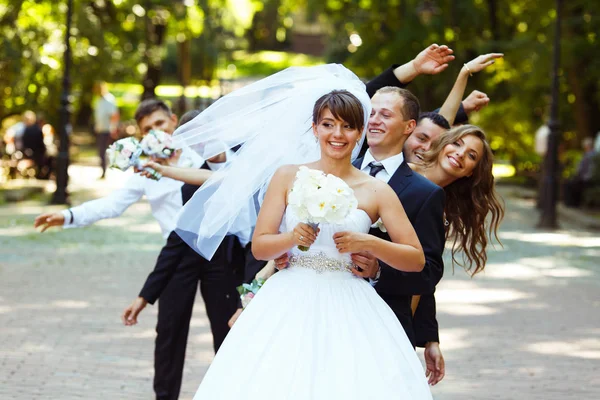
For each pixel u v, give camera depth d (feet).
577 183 78.02
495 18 104.83
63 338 29.48
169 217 21.24
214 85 139.33
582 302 38.06
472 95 21.08
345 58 124.77
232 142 17.78
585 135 95.14
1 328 30.53
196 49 126.00
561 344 30.45
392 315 15.42
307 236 14.23
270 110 16.74
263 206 15.19
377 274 15.52
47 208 64.95
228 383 14.47
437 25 103.50
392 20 111.96
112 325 31.58
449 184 18.75
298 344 14.46
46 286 38.27
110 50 85.46
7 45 76.28
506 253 52.49
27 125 79.77
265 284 15.40
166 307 21.21
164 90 184.55
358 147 17.63
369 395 14.20
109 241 52.16
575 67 90.94
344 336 14.61
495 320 34.04
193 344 29.45
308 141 16.75
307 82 16.55
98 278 40.52
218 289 21.22
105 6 95.55
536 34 92.27
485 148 18.29
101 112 85.30
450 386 25.16
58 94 83.35
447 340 30.73
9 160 79.71
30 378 24.72
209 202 17.62
